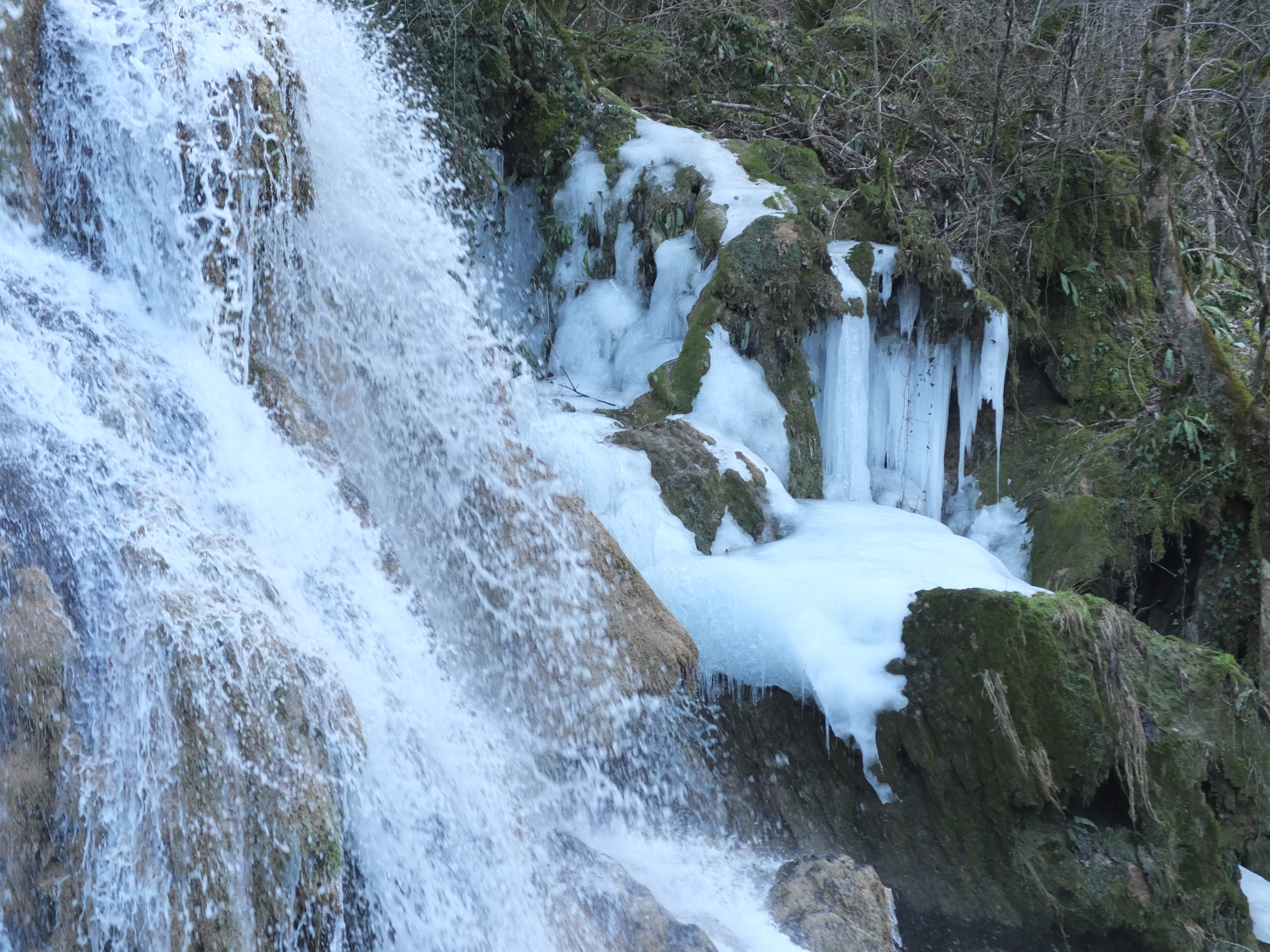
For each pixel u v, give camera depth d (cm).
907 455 801
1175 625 750
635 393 737
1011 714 542
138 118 448
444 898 402
